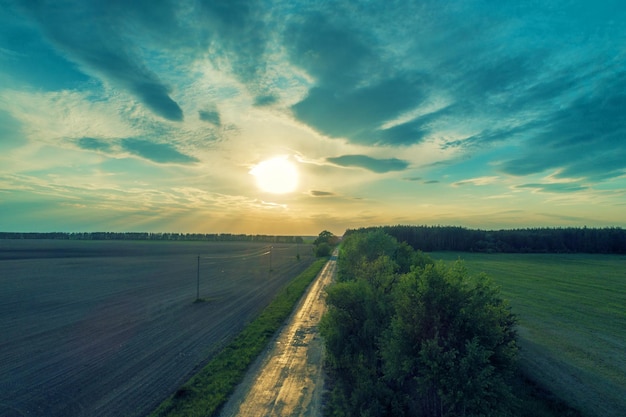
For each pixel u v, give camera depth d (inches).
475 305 315.9
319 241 4562.0
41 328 761.0
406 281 351.3
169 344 639.1
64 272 1926.7
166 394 430.3
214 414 375.2
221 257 3339.1
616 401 422.3
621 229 4065.0
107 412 386.6
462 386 282.0
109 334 710.5
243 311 938.7
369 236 987.3
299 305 1023.0
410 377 377.4
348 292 506.9
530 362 550.9
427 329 323.9
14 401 416.8
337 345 477.7
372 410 348.8
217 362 533.0
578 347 633.0
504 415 282.2
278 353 585.3
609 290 1376.7
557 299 1157.1
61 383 466.9
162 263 2583.7
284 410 385.4
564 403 415.2
